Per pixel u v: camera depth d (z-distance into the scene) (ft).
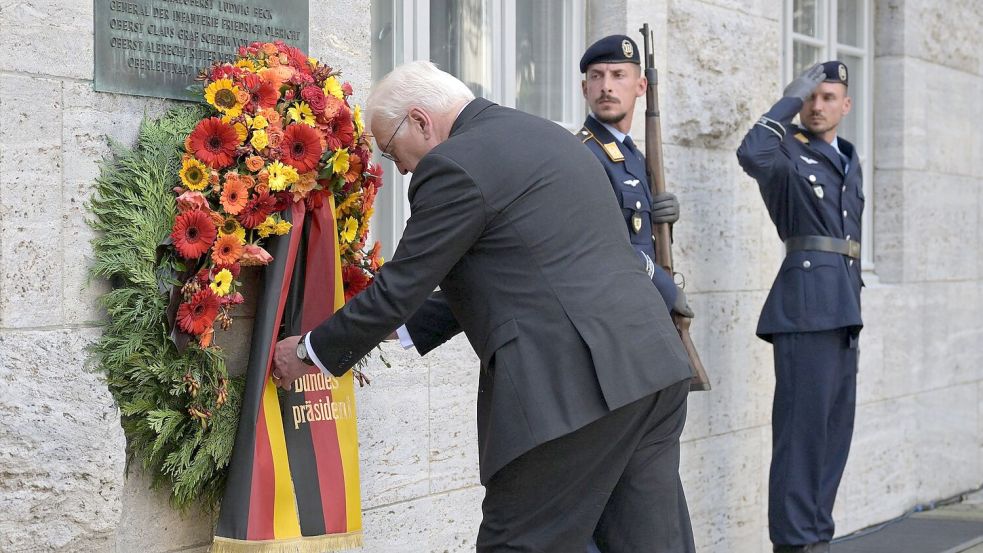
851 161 15.79
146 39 9.52
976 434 22.62
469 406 13.00
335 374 9.37
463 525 12.96
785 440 15.20
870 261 20.65
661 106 15.62
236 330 10.21
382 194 13.25
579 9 15.47
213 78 9.71
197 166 9.48
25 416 8.67
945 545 17.98
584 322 8.77
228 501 9.57
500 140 8.96
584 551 9.26
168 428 9.40
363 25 11.62
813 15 19.47
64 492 8.85
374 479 11.93
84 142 9.11
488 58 14.66
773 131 14.87
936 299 21.36
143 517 9.58
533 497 9.05
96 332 9.18
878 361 19.67
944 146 21.65
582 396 8.72
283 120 9.93
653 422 9.32
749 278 17.20
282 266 9.89
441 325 10.43
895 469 20.16
